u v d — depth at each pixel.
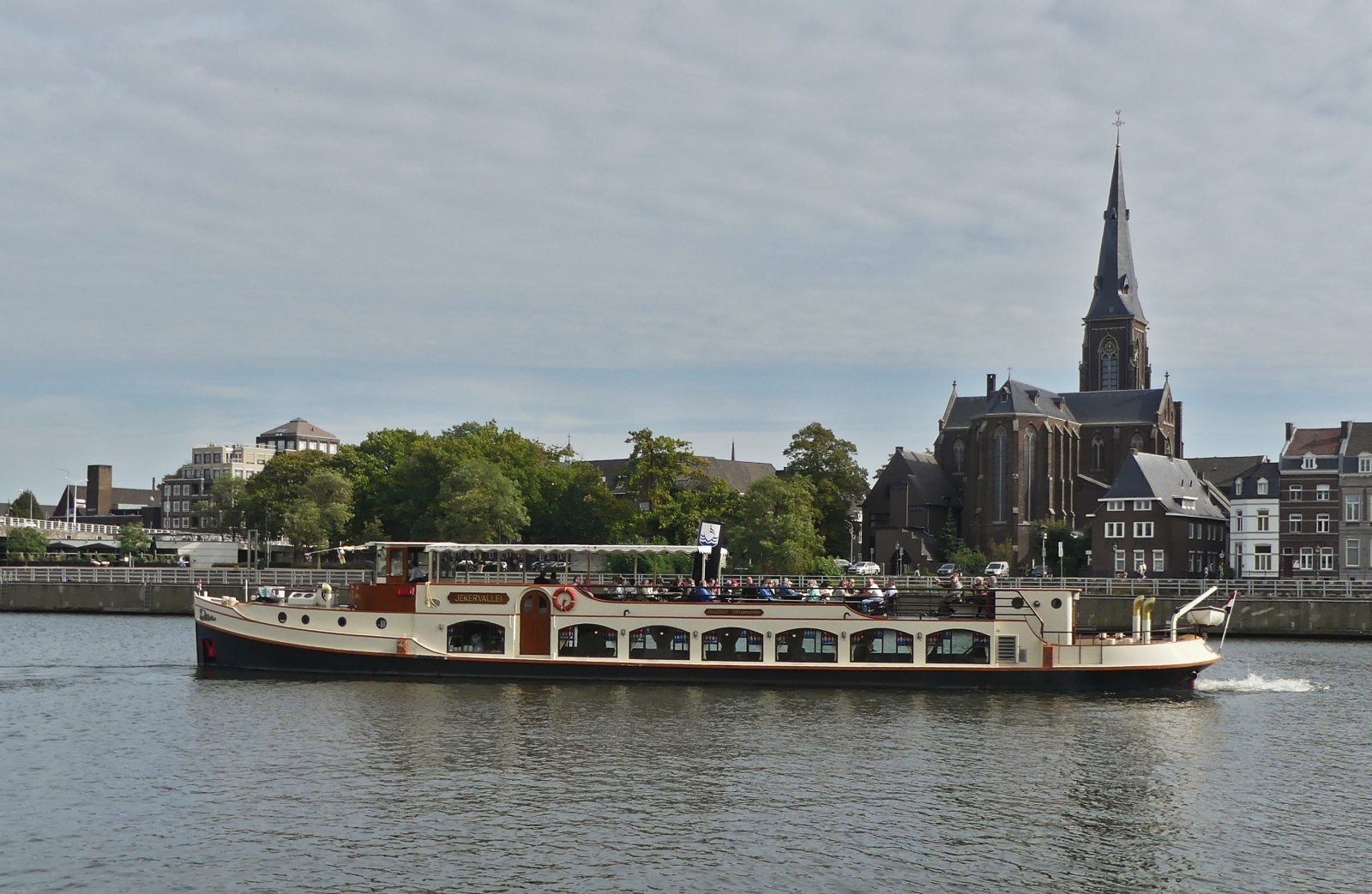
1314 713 59.28
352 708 57.44
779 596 68.38
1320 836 39.19
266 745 49.94
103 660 74.69
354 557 153.25
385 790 43.25
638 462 143.00
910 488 197.00
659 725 54.34
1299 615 100.44
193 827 38.97
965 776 46.12
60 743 50.25
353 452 170.25
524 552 67.31
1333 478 144.50
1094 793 43.94
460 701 59.28
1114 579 114.88
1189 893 34.16
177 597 114.94
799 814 40.75
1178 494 164.50
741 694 62.00
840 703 60.06
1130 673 63.34
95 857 36.22
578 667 64.88
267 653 66.25
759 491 128.62
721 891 33.78
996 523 191.38
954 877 35.16
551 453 172.25
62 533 193.12
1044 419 193.62
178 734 51.97
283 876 34.75
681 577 67.62
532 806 41.47
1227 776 46.62
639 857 36.41
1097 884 34.75
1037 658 63.66
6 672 68.56
